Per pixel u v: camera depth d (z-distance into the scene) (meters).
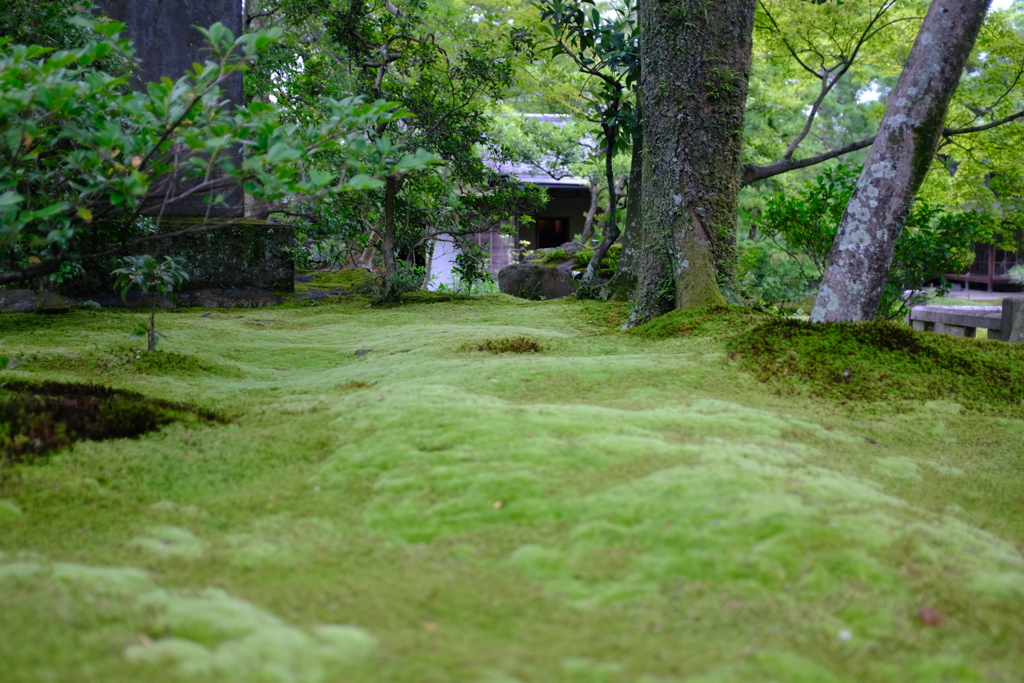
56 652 1.27
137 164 2.32
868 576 1.61
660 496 1.98
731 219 5.34
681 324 4.70
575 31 8.05
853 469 2.55
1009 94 8.09
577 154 14.27
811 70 8.79
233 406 3.24
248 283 8.07
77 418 2.68
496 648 1.34
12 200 2.08
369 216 8.47
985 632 1.48
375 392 3.24
